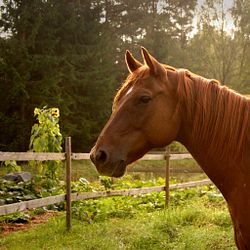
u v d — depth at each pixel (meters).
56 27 23.17
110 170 2.50
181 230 5.38
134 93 2.56
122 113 2.56
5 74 20.97
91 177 14.65
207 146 2.59
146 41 29.88
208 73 30.56
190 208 6.50
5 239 5.31
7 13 22.09
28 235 5.45
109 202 7.20
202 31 30.47
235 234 2.57
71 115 22.44
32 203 5.22
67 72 22.41
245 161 2.50
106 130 2.57
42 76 22.14
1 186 7.46
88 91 23.59
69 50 23.06
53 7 22.73
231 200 2.55
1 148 20.45
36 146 7.32
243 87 29.55
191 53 30.98
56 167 7.62
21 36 22.19
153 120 2.54
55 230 5.69
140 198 7.91
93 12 25.30
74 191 7.41
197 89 2.60
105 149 2.52
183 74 2.64
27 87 21.33
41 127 7.42
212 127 2.56
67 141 5.79
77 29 23.52
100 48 24.08
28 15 21.77
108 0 31.66
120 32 31.78
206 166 2.63
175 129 2.60
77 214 6.48
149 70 2.60
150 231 5.30
